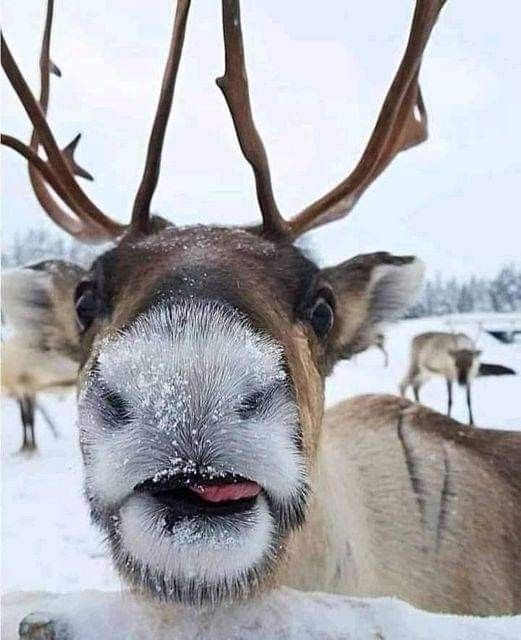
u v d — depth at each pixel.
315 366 0.38
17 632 0.27
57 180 0.46
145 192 0.38
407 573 0.46
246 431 0.26
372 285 0.47
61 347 0.47
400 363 2.83
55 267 0.46
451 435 0.55
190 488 0.26
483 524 0.50
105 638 0.25
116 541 0.28
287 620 0.26
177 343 0.27
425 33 0.43
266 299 0.32
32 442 1.61
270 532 0.28
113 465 0.26
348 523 0.43
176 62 0.39
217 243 0.36
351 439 0.50
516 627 0.25
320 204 0.44
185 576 0.27
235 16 0.39
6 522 1.07
